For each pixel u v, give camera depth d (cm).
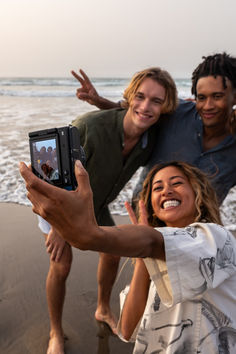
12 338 140
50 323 148
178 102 142
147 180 99
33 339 140
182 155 143
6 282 177
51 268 130
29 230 232
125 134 137
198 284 64
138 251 60
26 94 1282
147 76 130
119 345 138
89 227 51
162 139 146
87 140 132
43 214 50
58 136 63
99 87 1802
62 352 131
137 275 84
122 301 97
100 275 144
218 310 72
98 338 141
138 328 85
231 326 72
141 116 131
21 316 153
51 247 129
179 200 90
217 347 71
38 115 662
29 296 166
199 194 89
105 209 155
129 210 86
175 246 63
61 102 948
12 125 552
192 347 71
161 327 75
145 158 149
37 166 66
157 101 131
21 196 292
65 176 62
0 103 922
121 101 157
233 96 131
